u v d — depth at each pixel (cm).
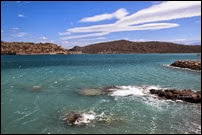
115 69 5988
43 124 1633
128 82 3509
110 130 1523
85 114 1844
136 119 1731
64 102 2228
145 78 4000
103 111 1930
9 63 9156
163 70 5600
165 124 1633
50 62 10000
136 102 2208
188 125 1619
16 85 3178
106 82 3503
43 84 3291
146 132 1495
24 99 2347
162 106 2075
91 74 4691
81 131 1505
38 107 2056
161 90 2569
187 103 2170
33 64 8438
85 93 2633
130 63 8969
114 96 2466
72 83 3400
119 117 1777
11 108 2022
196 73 4850
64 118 1758
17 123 1655
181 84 3331
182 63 6600
